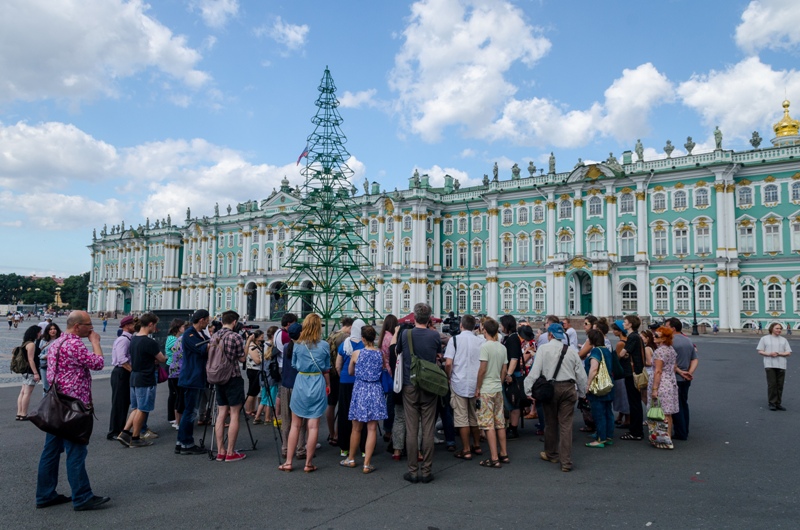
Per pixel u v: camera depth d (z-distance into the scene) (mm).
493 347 11297
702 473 10469
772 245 55156
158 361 12953
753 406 17203
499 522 8109
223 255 103625
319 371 10867
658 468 10836
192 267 108875
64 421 8336
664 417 12352
